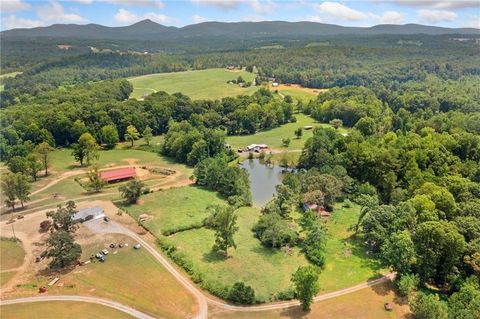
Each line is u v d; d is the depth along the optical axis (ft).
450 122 577.84
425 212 307.78
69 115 625.00
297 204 403.34
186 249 316.40
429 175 395.96
